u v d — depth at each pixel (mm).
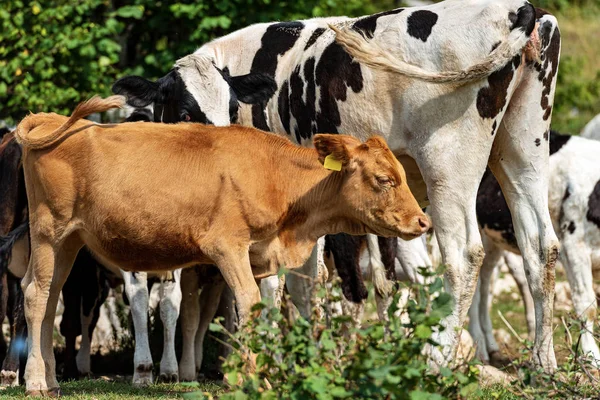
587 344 15492
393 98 12156
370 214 10961
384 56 11797
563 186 17016
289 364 8578
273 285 13164
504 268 25938
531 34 11953
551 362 12195
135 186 11117
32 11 21031
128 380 15453
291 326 8812
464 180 11992
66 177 11336
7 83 21156
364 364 8125
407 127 12133
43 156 11406
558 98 31719
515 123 12328
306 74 13000
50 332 11992
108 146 11289
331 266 16031
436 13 12211
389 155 10914
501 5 11938
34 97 20438
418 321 8523
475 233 12016
